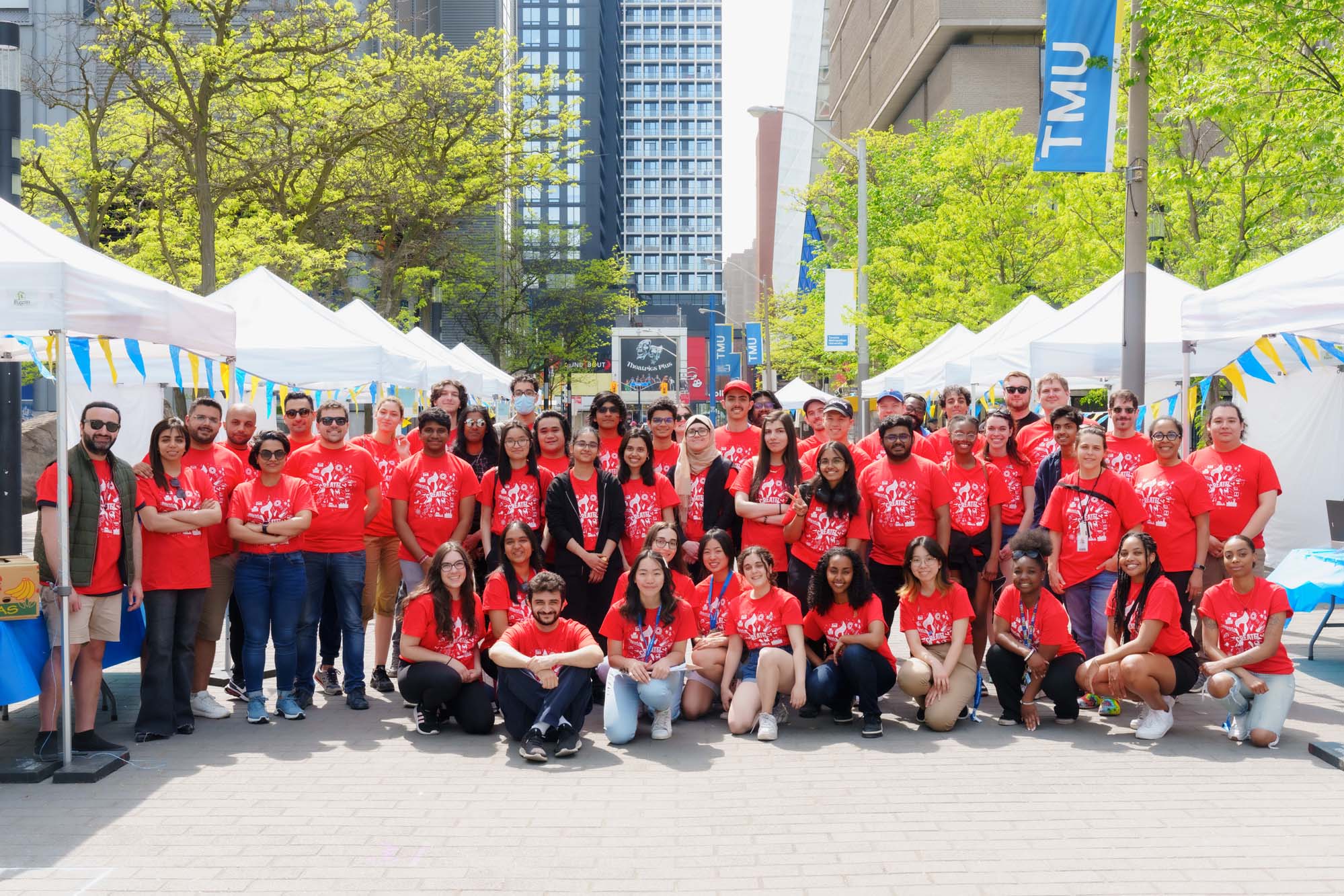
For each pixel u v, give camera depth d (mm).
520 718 6871
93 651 6520
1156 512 7512
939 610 7277
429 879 4648
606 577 8023
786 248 114375
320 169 26703
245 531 7160
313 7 22109
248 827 5301
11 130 8492
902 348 26078
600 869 4746
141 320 6516
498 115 30719
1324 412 13234
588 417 8602
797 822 5344
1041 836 5125
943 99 52781
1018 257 22922
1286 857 4836
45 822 5371
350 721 7523
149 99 20094
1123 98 11188
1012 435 8578
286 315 11242
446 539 8258
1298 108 12242
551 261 54500
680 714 7566
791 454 7969
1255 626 6766
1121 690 6984
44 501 6254
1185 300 8234
